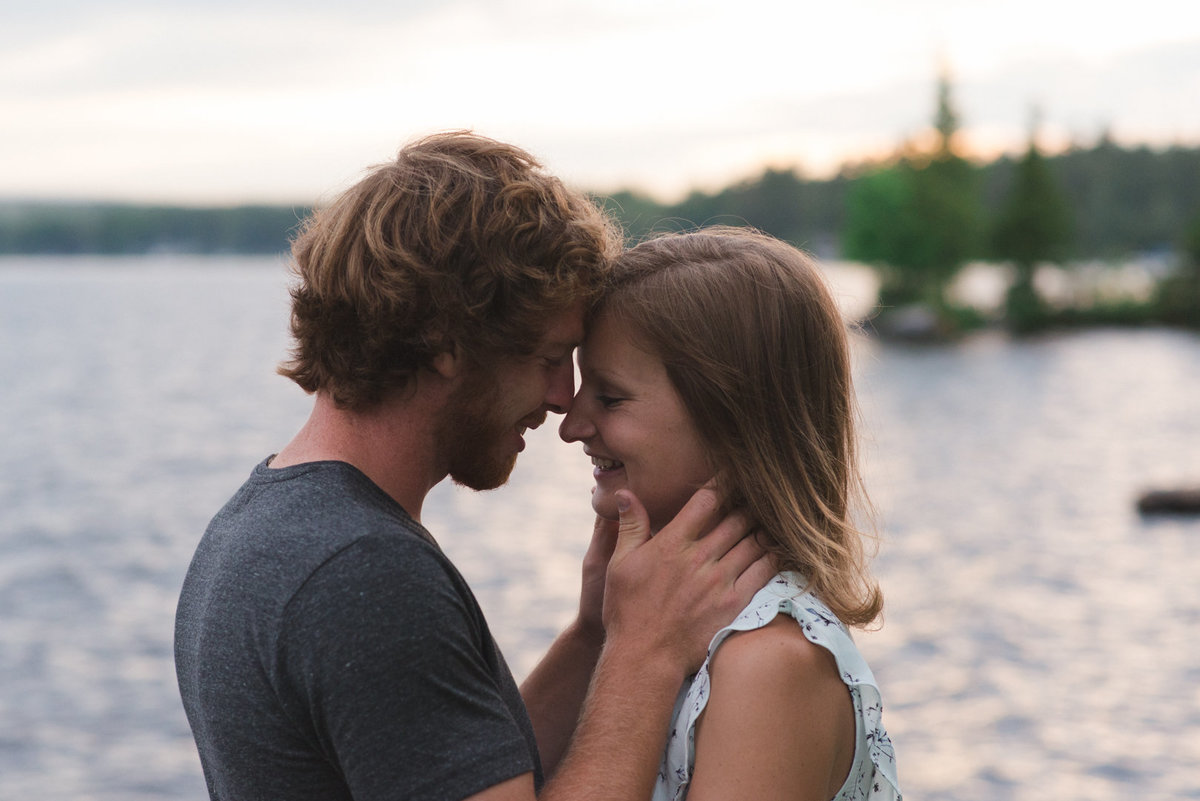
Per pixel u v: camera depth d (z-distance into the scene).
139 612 14.48
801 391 1.82
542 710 2.13
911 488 23.61
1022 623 13.14
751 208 109.25
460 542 17.95
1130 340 66.00
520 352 1.68
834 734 1.65
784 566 1.78
